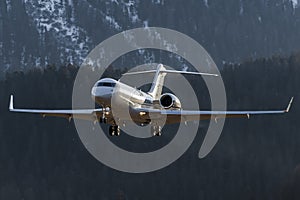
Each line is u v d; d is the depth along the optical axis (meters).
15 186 153.75
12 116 171.38
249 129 161.88
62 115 87.19
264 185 145.50
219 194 145.50
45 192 152.88
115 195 150.25
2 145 164.00
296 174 145.38
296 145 159.50
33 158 161.12
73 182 154.38
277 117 166.25
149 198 149.12
